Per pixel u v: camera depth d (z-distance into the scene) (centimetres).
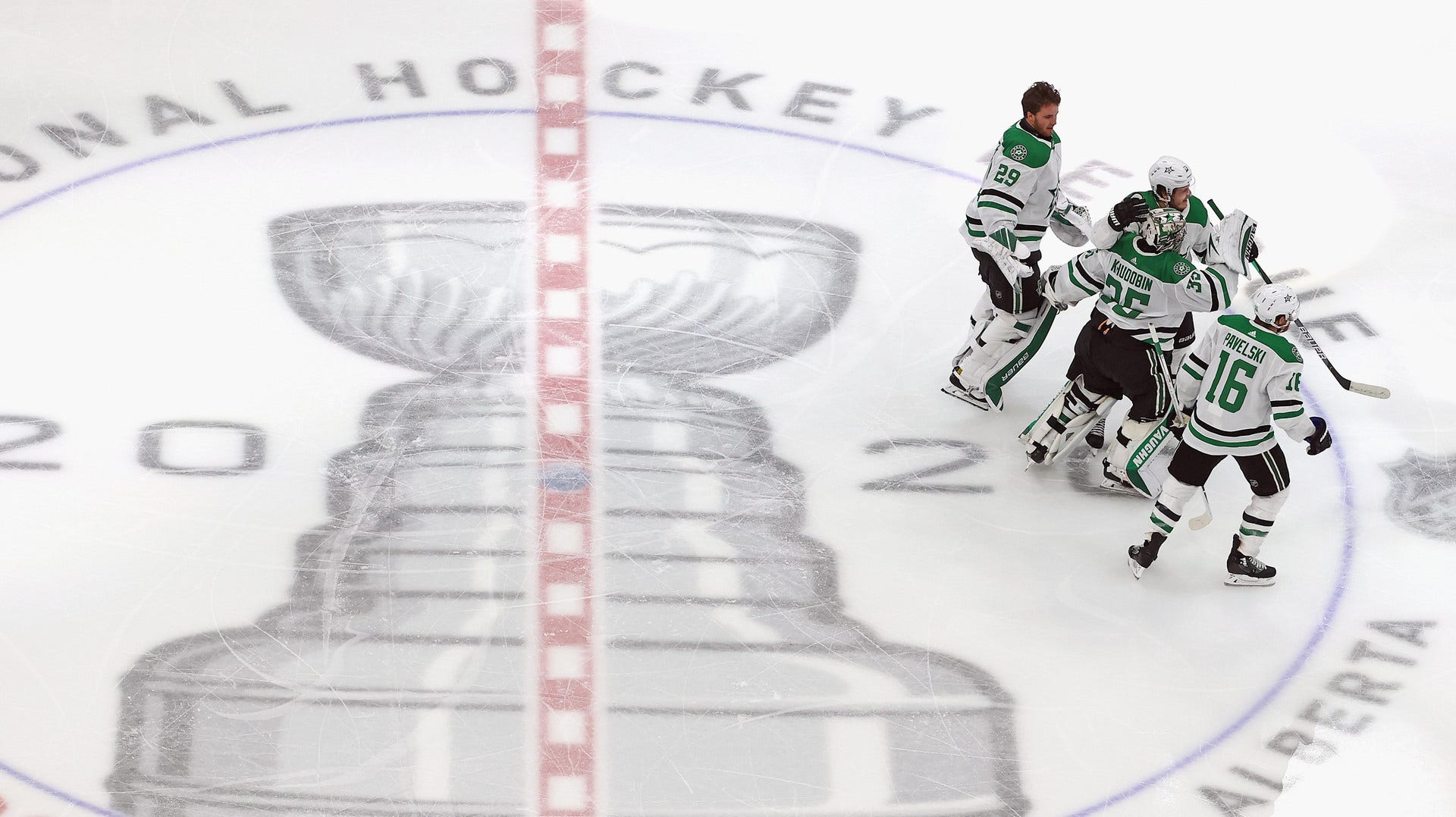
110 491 1861
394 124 2706
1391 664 1734
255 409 2027
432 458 1961
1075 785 1543
